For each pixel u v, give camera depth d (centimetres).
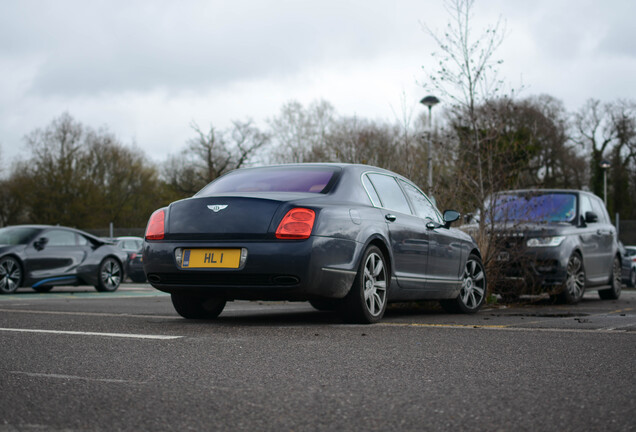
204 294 548
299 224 515
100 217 4803
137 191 5103
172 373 332
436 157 976
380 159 1095
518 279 880
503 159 900
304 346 423
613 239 1112
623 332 496
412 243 633
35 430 231
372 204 594
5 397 280
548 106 4094
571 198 1034
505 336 474
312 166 601
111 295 1188
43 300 979
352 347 419
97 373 332
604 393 288
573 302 950
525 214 888
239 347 417
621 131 4388
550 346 424
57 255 1291
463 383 309
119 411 257
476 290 763
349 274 540
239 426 236
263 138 4375
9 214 4909
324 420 244
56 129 4759
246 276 520
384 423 239
